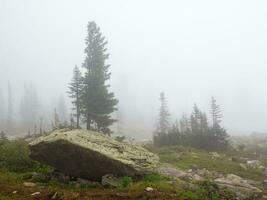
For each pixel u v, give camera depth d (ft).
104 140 53.67
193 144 118.11
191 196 41.47
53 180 49.32
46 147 48.19
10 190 43.68
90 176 49.44
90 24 149.89
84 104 139.74
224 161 88.02
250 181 65.46
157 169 54.19
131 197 40.60
